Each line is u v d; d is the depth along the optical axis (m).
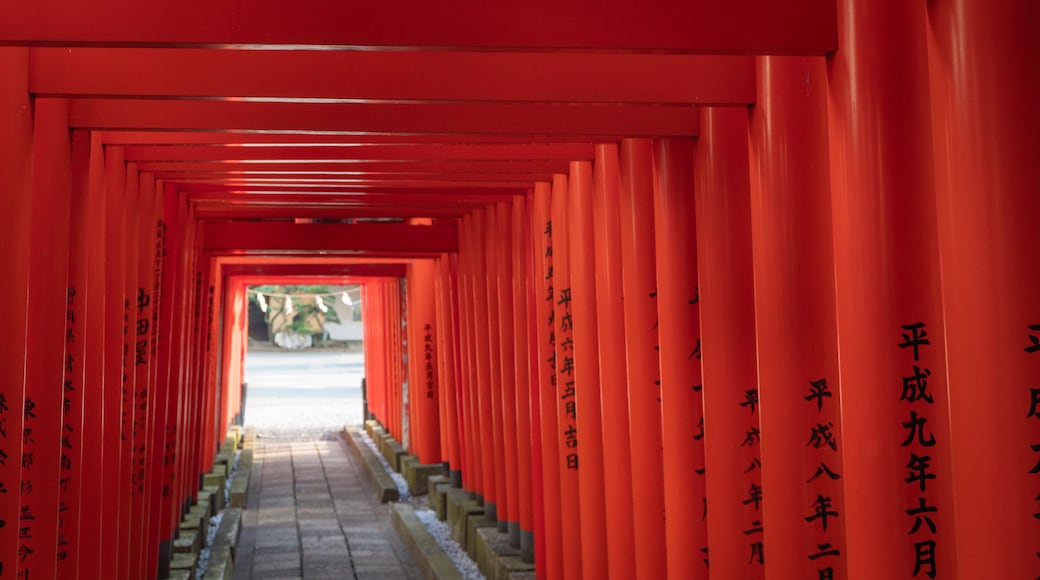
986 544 2.75
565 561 6.42
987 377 2.75
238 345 18.67
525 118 4.33
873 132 3.22
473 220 9.06
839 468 3.75
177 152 5.61
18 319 3.61
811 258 3.76
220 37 2.98
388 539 10.49
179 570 7.69
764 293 3.82
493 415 8.69
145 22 2.97
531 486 7.74
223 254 10.27
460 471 11.00
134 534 6.41
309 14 3.00
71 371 4.71
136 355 6.31
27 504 4.24
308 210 9.08
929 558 3.21
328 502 12.57
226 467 13.26
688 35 3.12
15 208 3.55
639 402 5.12
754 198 3.85
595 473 5.95
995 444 2.73
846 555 3.64
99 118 4.28
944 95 2.83
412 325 12.95
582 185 5.98
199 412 10.24
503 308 8.14
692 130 4.39
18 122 3.53
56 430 4.30
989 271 2.75
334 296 32.38
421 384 12.61
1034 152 2.73
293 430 20.08
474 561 8.98
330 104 4.26
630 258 5.14
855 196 3.26
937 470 3.22
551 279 6.71
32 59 3.59
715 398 4.32
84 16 2.96
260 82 3.62
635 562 5.40
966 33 2.77
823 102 3.77
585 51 3.11
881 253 3.23
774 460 3.80
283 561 9.45
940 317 3.25
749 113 3.87
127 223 5.91
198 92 3.62
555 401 6.83
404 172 6.04
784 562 3.77
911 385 3.23
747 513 4.27
